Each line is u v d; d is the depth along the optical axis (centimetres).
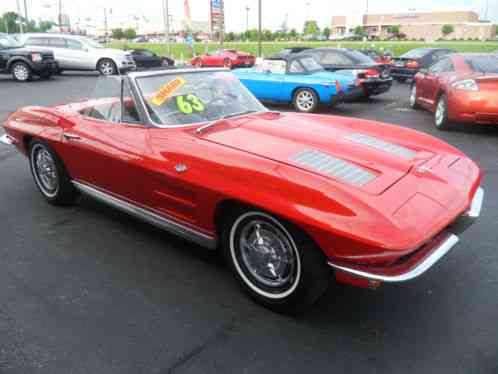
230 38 9681
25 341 249
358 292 294
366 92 1159
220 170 265
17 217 418
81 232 385
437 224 228
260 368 229
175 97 350
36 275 317
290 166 254
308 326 260
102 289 299
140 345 245
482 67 798
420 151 305
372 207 222
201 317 269
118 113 354
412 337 250
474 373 223
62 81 1647
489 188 490
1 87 1453
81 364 231
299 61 1062
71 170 398
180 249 354
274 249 262
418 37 10838
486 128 830
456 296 289
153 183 310
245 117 357
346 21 11662
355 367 228
